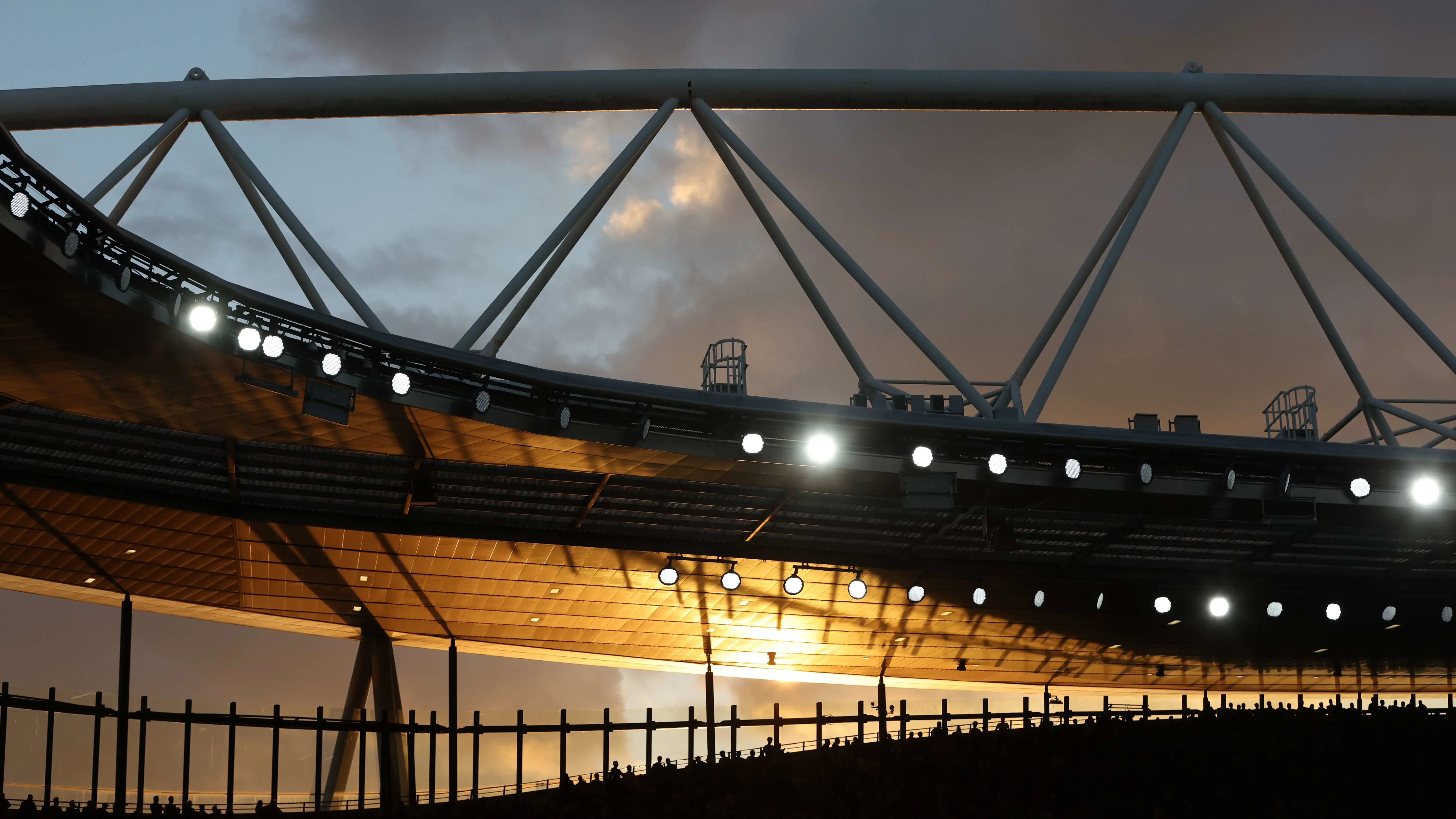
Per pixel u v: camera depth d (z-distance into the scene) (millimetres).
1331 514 34844
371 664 48219
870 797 31484
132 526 38375
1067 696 60406
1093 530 39375
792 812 31562
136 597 44719
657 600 46500
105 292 23281
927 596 46094
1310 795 31094
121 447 33281
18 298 23188
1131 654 55125
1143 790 31188
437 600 45656
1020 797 31109
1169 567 43656
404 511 37688
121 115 34344
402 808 36969
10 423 31531
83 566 41469
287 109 35156
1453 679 61062
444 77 36125
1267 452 33031
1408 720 33906
